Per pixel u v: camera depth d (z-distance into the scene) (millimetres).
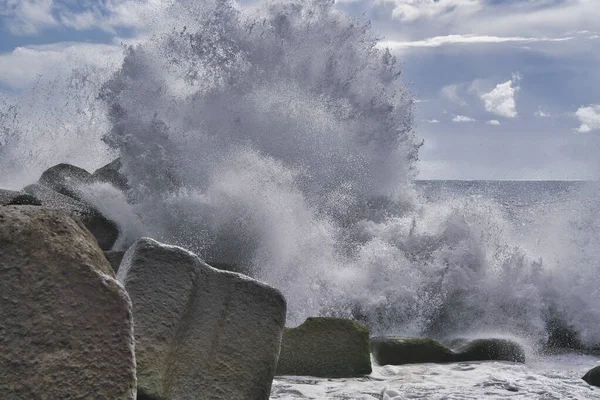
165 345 4531
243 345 4707
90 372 3490
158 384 4398
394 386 6191
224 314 4770
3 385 3367
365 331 6652
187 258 4828
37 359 3455
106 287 3674
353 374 6535
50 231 3742
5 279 3574
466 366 7016
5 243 3639
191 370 4547
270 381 4688
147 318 4570
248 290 4871
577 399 5891
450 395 5918
